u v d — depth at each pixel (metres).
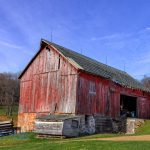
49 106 36.69
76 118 32.72
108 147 19.48
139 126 37.91
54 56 37.62
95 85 37.00
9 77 98.62
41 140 30.09
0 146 25.72
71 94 34.66
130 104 46.62
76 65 34.69
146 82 104.00
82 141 22.97
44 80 38.16
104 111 37.84
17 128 39.09
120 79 43.34
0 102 86.56
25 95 40.28
